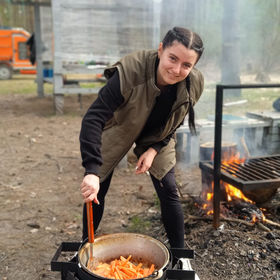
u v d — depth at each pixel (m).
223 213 2.72
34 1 8.99
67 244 1.67
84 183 1.48
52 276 2.24
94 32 6.99
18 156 4.80
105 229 2.79
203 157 3.45
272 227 2.59
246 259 2.25
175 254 1.62
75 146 5.32
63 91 7.37
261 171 2.58
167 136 1.98
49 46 10.22
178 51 1.53
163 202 2.04
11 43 14.86
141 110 1.75
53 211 3.16
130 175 4.05
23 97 10.05
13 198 3.43
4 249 2.54
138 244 1.67
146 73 1.68
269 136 4.36
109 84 1.67
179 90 1.75
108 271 1.53
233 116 4.63
